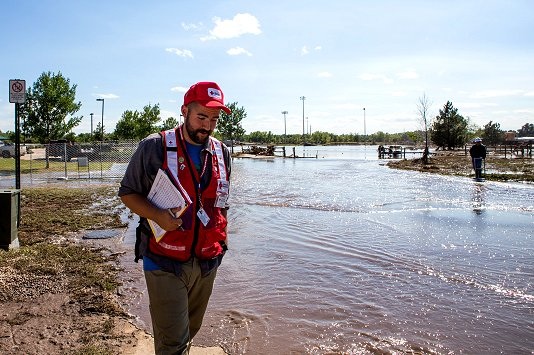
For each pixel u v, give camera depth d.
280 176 24.28
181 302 2.67
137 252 2.76
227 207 2.98
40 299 5.02
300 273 6.20
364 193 15.84
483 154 21.52
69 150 32.66
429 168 29.20
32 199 13.71
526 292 5.37
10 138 51.84
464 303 5.04
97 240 8.20
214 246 2.81
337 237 8.45
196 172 2.66
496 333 4.27
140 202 2.55
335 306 4.97
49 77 30.69
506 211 11.51
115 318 4.58
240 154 58.97
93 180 20.91
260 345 4.05
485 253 7.17
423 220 10.21
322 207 12.35
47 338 4.06
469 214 11.04
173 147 2.62
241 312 4.80
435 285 5.65
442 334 4.25
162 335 2.68
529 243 7.83
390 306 4.96
